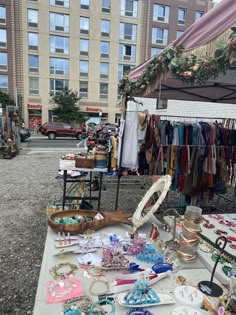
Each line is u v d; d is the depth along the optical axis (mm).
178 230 1654
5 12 20344
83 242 1555
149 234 1718
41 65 21750
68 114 22188
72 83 22719
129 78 3525
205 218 2076
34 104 22266
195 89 4262
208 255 1438
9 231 3301
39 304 1042
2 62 21172
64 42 21828
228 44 1253
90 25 21844
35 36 21188
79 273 1265
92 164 3227
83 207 3426
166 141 3352
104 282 1187
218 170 3547
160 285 1184
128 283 1168
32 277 2369
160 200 1776
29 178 6223
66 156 3650
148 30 22875
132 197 4785
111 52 22703
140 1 22203
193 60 1577
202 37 1508
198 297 1088
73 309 1005
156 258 1398
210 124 3549
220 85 3867
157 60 2168
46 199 4586
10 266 2535
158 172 3375
